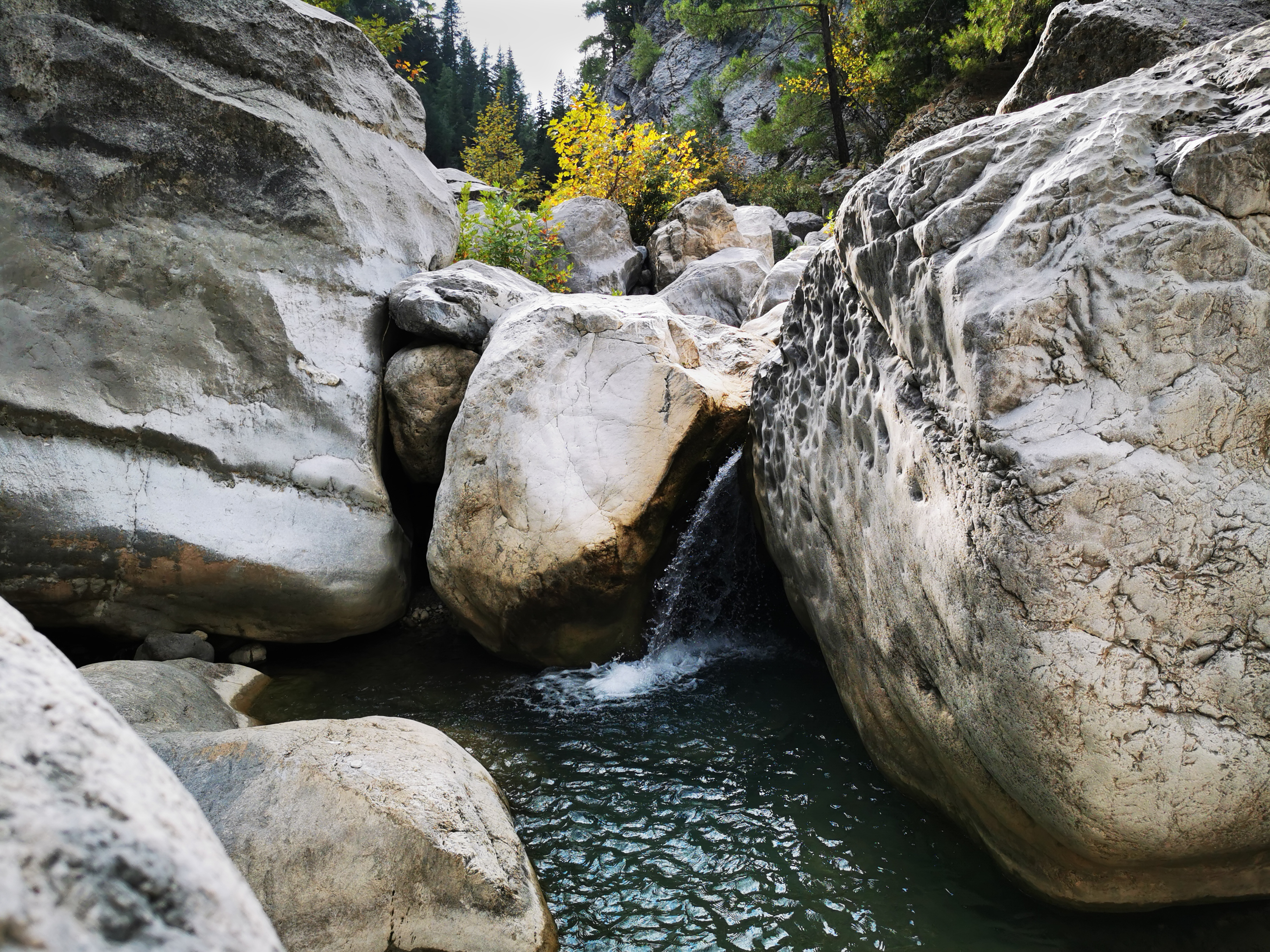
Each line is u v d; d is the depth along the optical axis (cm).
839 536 368
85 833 96
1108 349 231
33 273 492
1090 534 226
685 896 316
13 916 82
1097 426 230
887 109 1772
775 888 318
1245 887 272
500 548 500
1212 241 228
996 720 249
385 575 559
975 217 265
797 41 2017
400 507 641
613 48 4056
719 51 3112
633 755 418
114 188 521
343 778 292
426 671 530
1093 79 486
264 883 265
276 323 565
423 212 722
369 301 629
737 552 570
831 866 328
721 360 591
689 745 426
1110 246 233
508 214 935
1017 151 269
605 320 527
